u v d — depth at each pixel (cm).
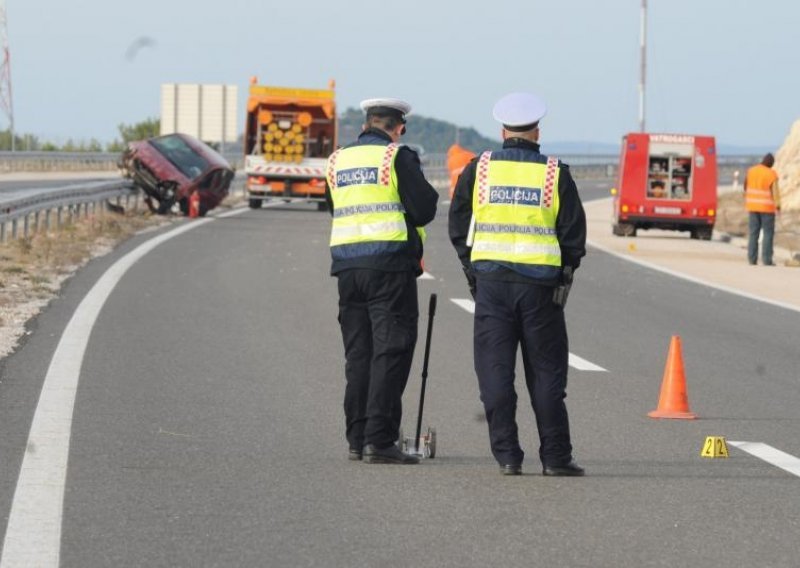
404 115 2272
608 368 3359
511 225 2128
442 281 5516
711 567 1600
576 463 2217
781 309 4956
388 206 2209
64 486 1936
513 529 1758
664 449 2370
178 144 9375
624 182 9475
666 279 6119
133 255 6047
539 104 2156
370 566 1576
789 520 1845
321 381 2967
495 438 2125
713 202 9419
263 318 4047
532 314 2125
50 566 1548
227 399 2711
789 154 13212
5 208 5825
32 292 4422
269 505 1861
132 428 2386
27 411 2508
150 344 3428
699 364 3506
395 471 2114
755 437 2511
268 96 10838
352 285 2212
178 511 1812
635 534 1748
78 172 16462
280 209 11269
